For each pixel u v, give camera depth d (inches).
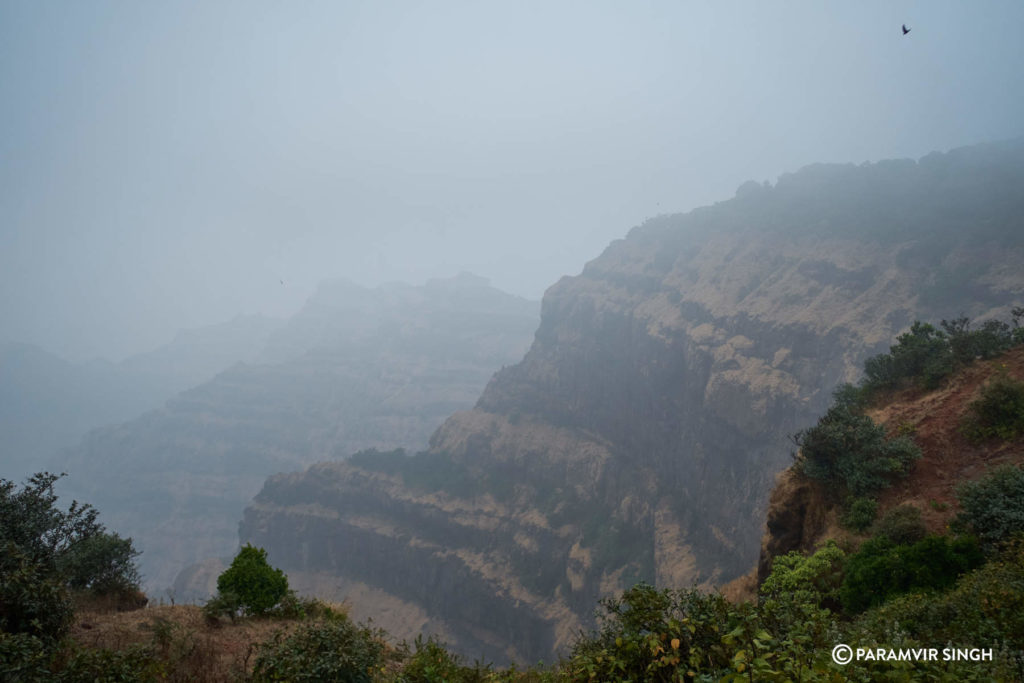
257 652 465.1
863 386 1014.4
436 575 4778.5
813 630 320.2
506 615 4207.7
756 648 275.4
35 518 572.4
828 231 3848.4
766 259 3907.5
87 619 549.0
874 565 555.2
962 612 396.5
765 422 2849.4
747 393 2942.9
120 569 649.6
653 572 3499.0
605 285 5231.3
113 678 377.7
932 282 2962.6
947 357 908.0
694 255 4623.5
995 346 882.8
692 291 4069.9
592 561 3814.0
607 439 4601.4
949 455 745.0
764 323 3228.3
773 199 4822.8
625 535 3880.4
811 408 2741.1
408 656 548.1
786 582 624.4
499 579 4360.2
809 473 808.9
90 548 625.0
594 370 4813.0
